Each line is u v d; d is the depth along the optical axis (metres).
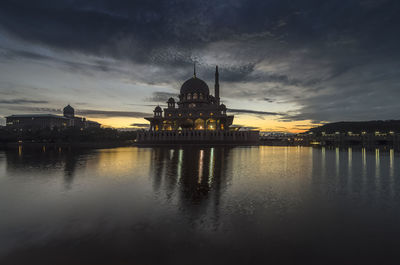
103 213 12.59
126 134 164.12
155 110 131.12
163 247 8.80
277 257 8.05
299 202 14.91
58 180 22.03
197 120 129.25
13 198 15.55
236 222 11.38
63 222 11.25
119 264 7.61
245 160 41.84
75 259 7.89
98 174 25.58
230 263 7.67
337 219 11.84
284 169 30.36
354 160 43.38
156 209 13.31
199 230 10.39
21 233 9.95
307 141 153.62
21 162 37.72
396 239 9.48
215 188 18.78
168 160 40.84
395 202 14.97
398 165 35.50
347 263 7.65
